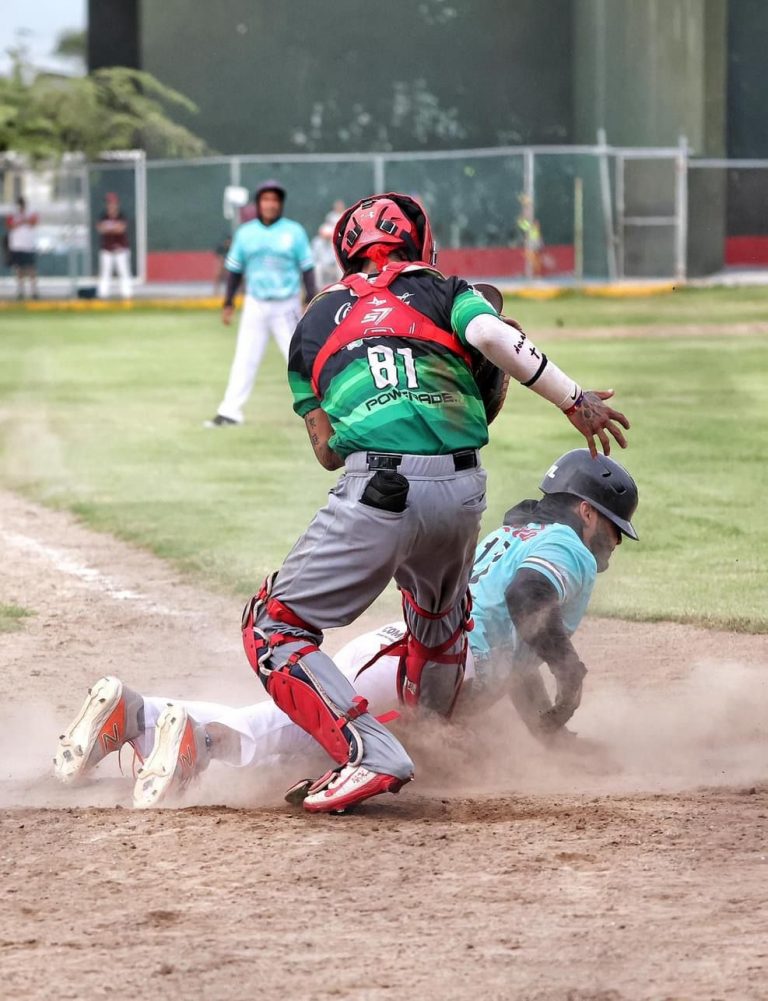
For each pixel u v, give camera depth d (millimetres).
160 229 139750
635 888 11984
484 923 11219
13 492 40344
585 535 17969
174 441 49750
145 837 13727
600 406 14812
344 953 10656
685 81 142875
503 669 17672
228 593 28312
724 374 68562
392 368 14531
